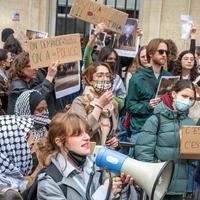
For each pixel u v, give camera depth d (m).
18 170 3.36
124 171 2.85
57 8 12.57
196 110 5.39
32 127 3.48
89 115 4.04
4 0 12.12
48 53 4.86
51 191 2.86
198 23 11.57
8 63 6.65
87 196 2.90
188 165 4.57
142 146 4.39
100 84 4.38
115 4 12.30
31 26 12.27
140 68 5.41
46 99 4.76
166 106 4.41
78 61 5.28
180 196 4.54
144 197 3.27
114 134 4.46
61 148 2.96
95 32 5.82
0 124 3.39
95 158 2.93
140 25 12.08
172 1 11.70
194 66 6.28
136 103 5.26
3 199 2.31
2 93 5.67
